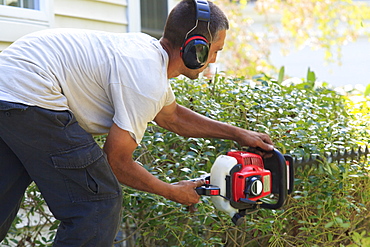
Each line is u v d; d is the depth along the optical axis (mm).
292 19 29547
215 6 5258
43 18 9906
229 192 5230
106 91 4848
